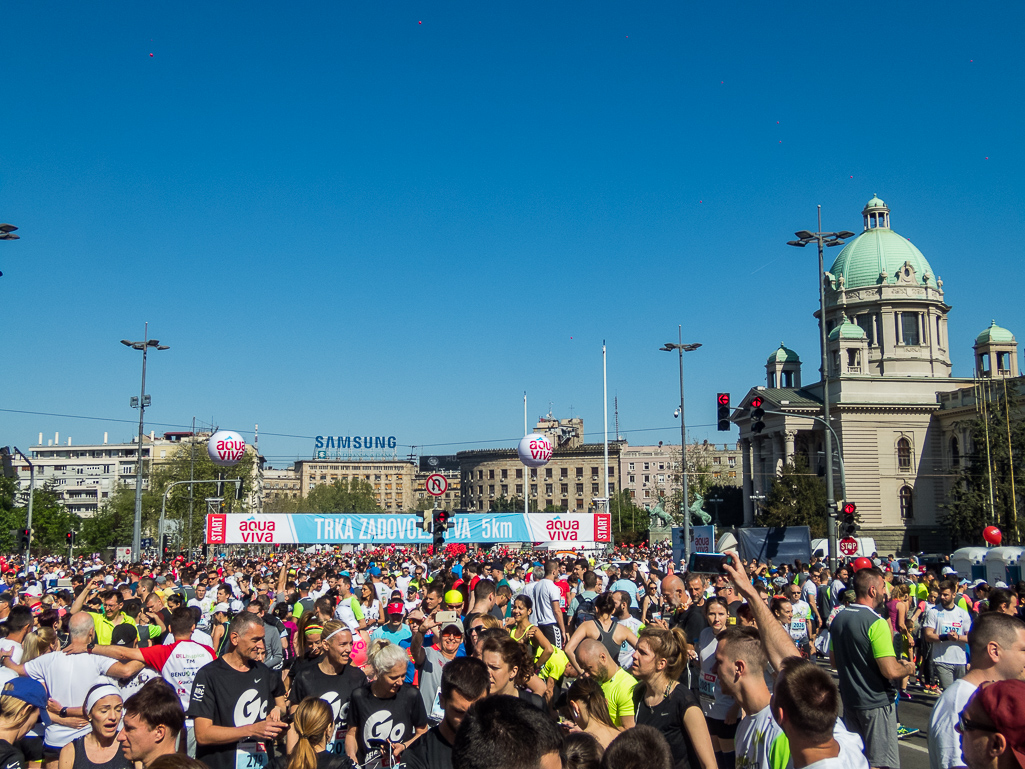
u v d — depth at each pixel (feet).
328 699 31.45
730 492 431.02
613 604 40.22
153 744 24.31
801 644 66.33
